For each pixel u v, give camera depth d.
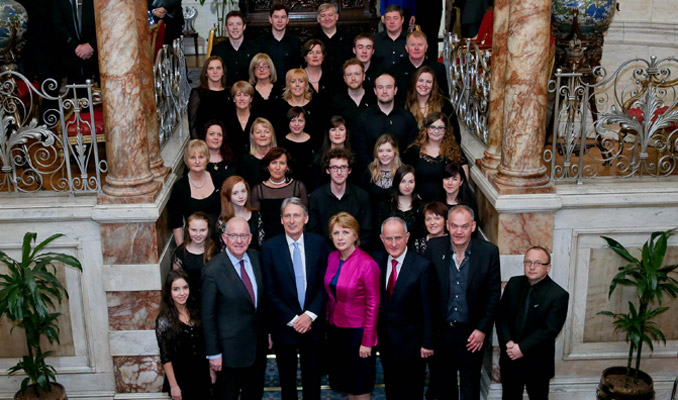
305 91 6.12
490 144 5.73
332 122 5.59
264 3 9.57
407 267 4.79
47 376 5.08
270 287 4.91
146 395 5.49
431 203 5.06
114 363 5.45
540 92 5.12
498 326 4.98
